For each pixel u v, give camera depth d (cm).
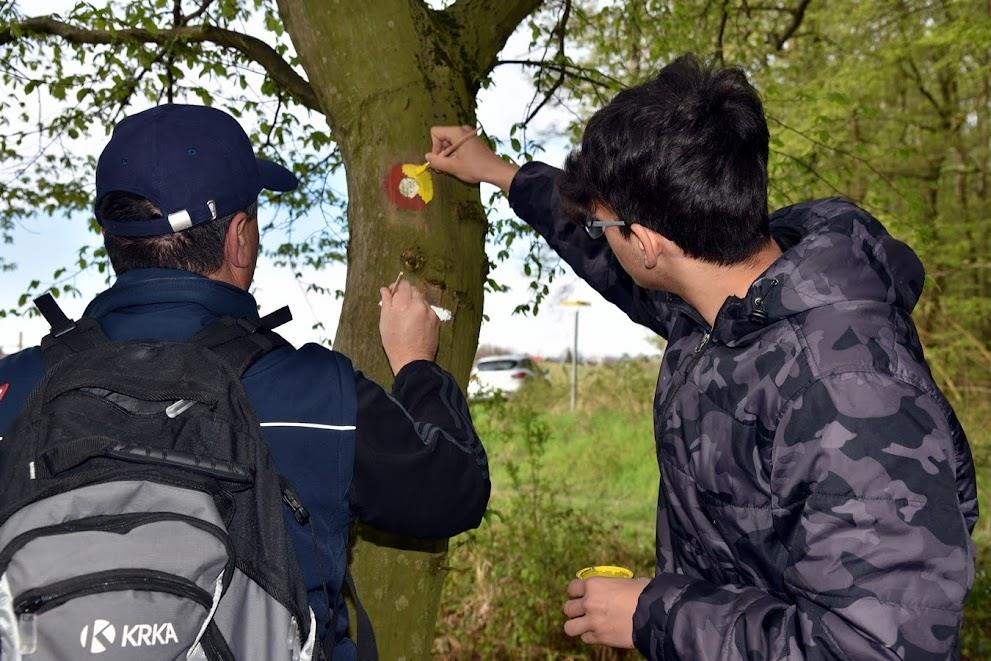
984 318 1123
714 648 103
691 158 106
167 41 300
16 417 101
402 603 182
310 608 103
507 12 216
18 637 86
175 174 112
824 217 119
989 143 1160
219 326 111
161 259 113
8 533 90
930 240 411
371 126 183
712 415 110
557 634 455
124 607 87
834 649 90
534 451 567
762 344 105
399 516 114
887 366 97
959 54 969
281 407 107
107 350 104
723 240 109
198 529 93
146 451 95
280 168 131
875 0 911
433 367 135
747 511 107
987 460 659
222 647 93
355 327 181
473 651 451
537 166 182
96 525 90
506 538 530
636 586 120
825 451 94
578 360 1266
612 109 114
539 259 362
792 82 727
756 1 579
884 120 1044
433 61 190
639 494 823
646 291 167
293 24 189
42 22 316
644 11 410
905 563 88
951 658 88
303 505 105
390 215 180
